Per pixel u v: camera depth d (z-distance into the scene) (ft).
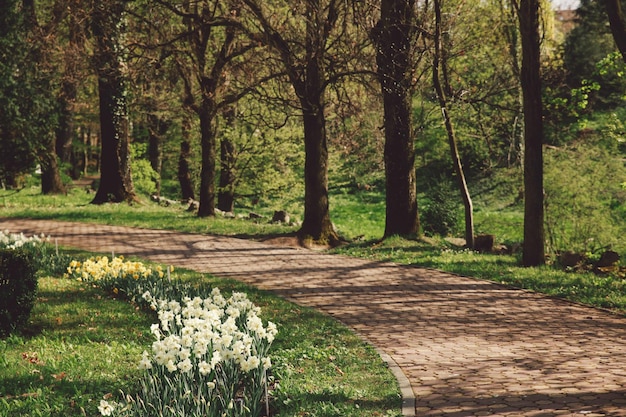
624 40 52.19
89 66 90.12
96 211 91.81
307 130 74.28
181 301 39.88
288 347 33.94
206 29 87.10
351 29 73.46
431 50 71.31
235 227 81.35
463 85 79.61
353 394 26.84
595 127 116.67
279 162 115.44
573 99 71.77
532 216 61.16
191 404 23.47
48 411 24.70
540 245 61.31
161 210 97.09
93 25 91.09
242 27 74.38
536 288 51.06
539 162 61.16
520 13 60.44
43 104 88.33
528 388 28.35
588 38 137.08
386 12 69.15
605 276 57.11
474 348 35.09
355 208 135.03
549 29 97.66
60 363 29.96
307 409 24.88
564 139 108.78
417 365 31.83
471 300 47.19
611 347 35.50
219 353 24.77
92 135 203.51
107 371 29.45
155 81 98.68
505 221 105.50
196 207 99.30
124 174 103.35
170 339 24.07
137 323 37.83
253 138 111.75
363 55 70.85
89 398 26.09
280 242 72.38
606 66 67.46
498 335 37.93
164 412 22.53
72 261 49.75
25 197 112.47
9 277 35.14
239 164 113.39
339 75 70.49
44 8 112.37
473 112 99.19
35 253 56.75
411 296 48.32
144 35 92.48
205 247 68.69
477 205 125.80
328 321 40.04
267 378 27.73
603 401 26.63
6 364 30.07
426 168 146.82
